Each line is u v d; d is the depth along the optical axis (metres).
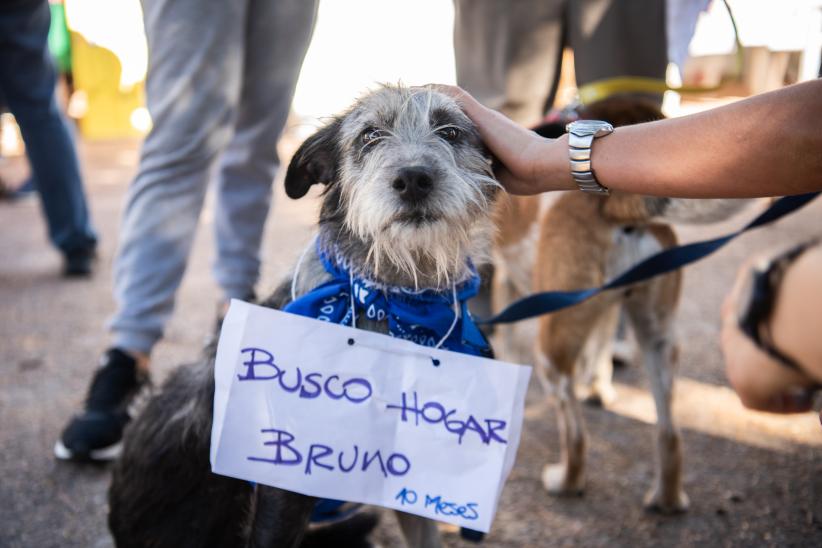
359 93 1.05
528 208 1.43
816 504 1.29
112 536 1.14
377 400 0.89
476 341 0.96
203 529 1.03
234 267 1.63
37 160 2.38
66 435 1.37
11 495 1.30
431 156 0.93
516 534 1.25
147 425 1.05
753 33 2.41
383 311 0.93
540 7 1.69
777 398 0.85
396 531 1.28
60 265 2.66
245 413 0.88
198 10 1.35
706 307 2.22
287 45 1.51
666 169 0.81
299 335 0.89
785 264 0.84
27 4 2.18
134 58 5.45
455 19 1.82
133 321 1.43
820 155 0.74
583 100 1.40
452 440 0.90
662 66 1.74
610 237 1.31
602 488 1.38
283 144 4.88
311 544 1.18
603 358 1.65
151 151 1.41
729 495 1.33
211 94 1.39
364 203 0.92
